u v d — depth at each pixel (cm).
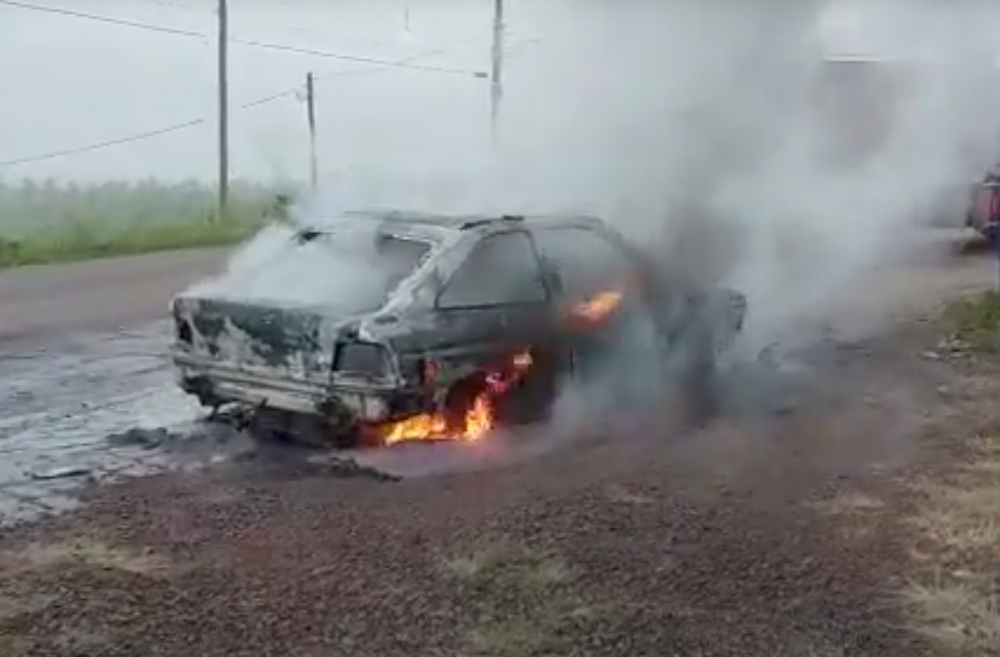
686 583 407
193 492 508
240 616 372
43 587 392
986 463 563
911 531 463
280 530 455
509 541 443
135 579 402
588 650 353
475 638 359
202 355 600
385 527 459
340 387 552
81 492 507
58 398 701
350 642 355
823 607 388
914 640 364
